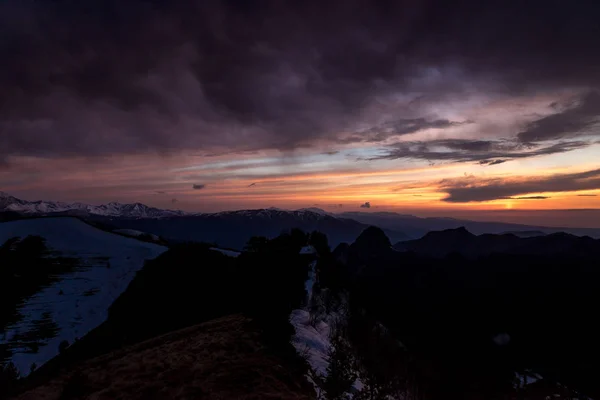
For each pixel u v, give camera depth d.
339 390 15.46
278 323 24.47
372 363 19.02
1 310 41.53
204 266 49.34
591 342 52.06
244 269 44.44
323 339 23.09
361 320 28.08
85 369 22.09
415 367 22.02
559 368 43.47
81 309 43.53
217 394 15.52
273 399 14.98
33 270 53.44
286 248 52.28
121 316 41.31
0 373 23.95
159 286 45.91
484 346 45.50
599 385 38.31
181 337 25.50
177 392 16.05
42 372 29.45
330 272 49.03
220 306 36.44
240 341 21.56
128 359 21.72
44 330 38.19
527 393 28.80
